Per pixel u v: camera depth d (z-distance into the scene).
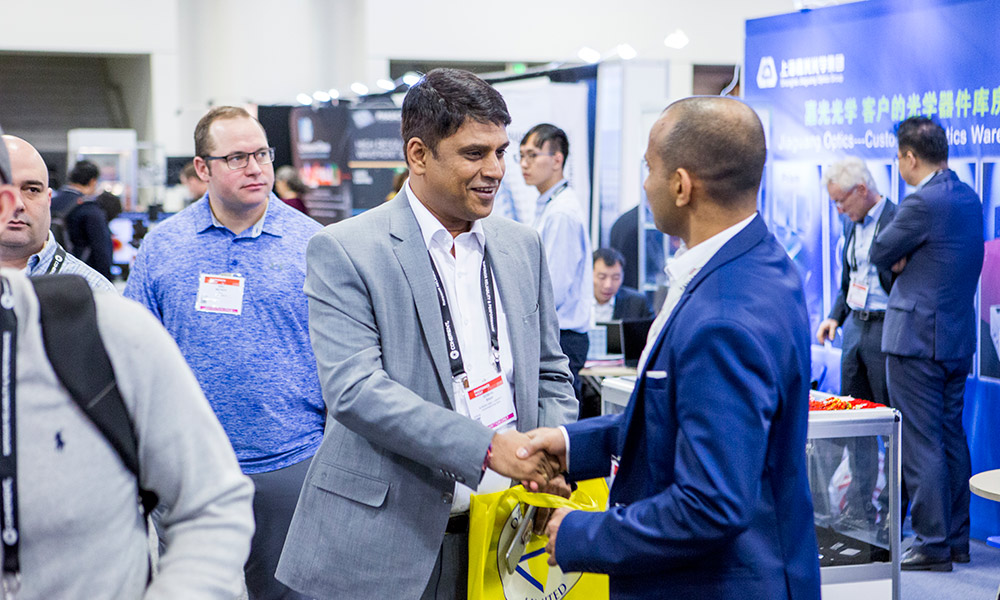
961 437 3.84
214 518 1.11
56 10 11.71
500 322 1.98
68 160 10.91
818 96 4.35
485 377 1.93
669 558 1.41
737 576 1.43
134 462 1.06
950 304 3.75
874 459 2.45
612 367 5.11
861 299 4.10
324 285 1.87
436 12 11.84
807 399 1.49
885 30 4.03
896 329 3.83
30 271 2.54
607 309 5.60
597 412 4.85
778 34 4.55
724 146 1.48
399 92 8.93
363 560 1.86
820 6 4.31
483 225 2.04
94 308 1.04
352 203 8.48
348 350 1.83
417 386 1.87
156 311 2.67
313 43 12.03
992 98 3.69
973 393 3.96
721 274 1.45
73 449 1.02
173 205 10.88
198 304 2.62
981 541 4.11
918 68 3.92
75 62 14.34
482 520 1.82
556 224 4.61
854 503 2.45
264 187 2.64
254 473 2.59
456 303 1.93
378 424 1.77
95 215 7.57
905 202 3.75
